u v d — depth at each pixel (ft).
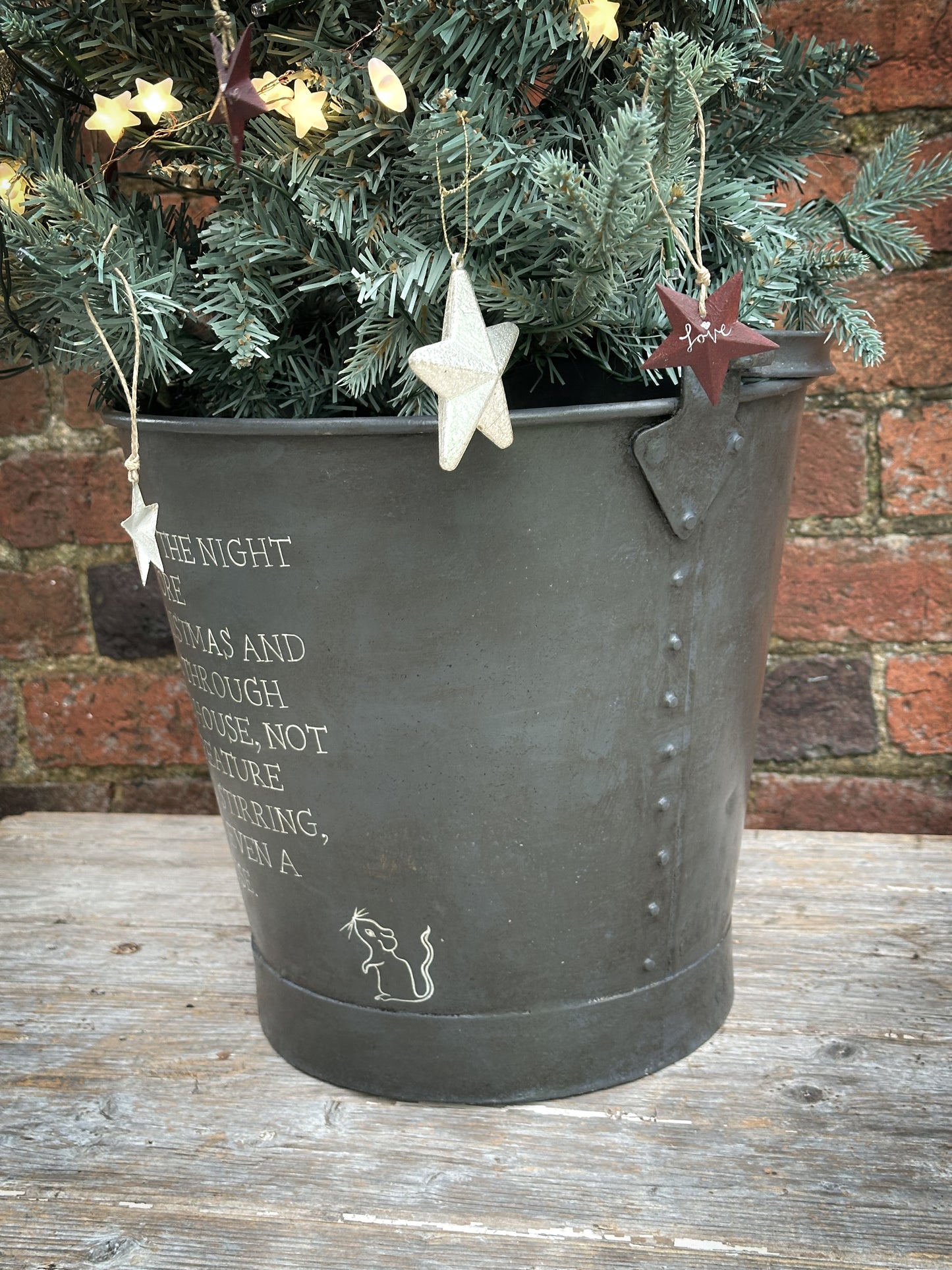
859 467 3.78
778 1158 2.40
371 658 2.31
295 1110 2.63
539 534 2.22
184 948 3.34
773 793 4.09
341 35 2.08
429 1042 2.60
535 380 2.71
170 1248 2.23
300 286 2.28
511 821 2.41
